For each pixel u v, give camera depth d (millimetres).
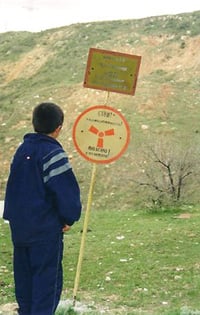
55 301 5062
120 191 35281
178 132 41844
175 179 24719
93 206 34188
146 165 28297
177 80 52562
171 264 12156
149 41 63062
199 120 44062
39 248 4852
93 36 68688
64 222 4910
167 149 26719
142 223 17281
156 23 67500
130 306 9352
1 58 69938
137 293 10156
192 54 57969
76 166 40375
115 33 67938
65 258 12852
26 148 4938
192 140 38562
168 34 63438
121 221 17875
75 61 63250
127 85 7469
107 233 15773
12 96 58594
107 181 36906
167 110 46344
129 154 38344
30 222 4816
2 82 64312
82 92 51531
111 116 7488
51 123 4977
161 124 43344
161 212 19438
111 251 13445
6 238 15070
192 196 25391
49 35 72750
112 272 11586
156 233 15430
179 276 11203
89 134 7488
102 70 7449
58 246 4934
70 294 9992
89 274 11477
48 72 62438
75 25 73250
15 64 67500
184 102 47719
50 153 4863
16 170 4914
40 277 4898
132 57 7426
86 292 10250
